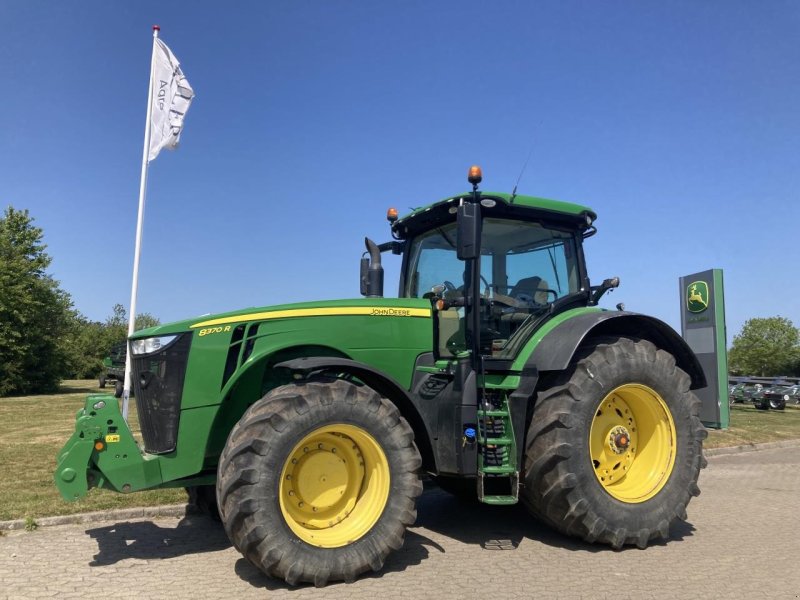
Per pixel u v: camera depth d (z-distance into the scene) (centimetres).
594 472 469
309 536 399
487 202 493
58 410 1702
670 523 491
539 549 478
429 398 477
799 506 636
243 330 448
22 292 2722
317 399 406
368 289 621
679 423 512
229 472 385
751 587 396
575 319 500
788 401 2217
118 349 2514
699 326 1013
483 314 513
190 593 382
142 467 416
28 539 498
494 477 477
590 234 586
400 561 446
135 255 1017
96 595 379
